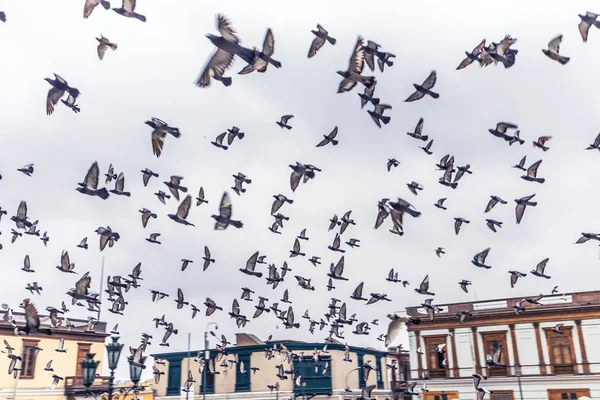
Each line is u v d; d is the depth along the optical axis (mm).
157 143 10734
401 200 10398
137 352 19922
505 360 35688
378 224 15055
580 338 33781
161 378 45156
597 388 32250
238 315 18547
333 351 41750
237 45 6867
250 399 40688
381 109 12062
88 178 12758
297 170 14812
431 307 17906
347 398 40688
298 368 40906
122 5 10031
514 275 18172
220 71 6812
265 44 7301
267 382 41000
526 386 34375
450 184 16953
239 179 17312
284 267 19656
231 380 42281
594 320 33688
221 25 6797
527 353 35156
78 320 38750
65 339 37344
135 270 19812
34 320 11031
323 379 41062
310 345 41469
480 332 37031
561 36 10695
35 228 19453
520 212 15938
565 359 34000
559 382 33469
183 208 11828
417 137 15992
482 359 36531
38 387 34719
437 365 38062
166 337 21141
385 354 47812
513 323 36031
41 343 35656
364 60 10500
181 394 43688
